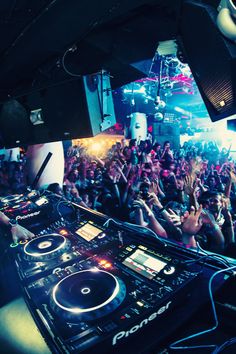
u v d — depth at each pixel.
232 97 1.16
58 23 1.70
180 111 15.95
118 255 1.31
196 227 2.11
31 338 1.03
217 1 1.18
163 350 0.83
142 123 12.05
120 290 0.99
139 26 1.84
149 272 1.10
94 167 7.31
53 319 0.91
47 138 2.30
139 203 2.43
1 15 1.71
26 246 1.53
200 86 1.37
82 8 1.52
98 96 1.94
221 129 15.57
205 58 1.26
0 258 1.63
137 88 11.01
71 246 1.50
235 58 1.07
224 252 3.00
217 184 5.97
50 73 2.30
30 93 2.17
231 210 3.98
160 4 1.57
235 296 0.99
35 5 1.62
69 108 1.96
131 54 2.04
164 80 9.21
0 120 2.60
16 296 1.37
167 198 4.45
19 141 2.59
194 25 1.28
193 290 1.02
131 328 0.83
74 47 1.88
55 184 3.44
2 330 1.12
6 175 5.91
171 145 13.19
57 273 1.22
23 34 1.99
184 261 1.14
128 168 5.93
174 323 0.88
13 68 2.45
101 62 2.11
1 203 2.69
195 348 0.82
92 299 0.95
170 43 1.97
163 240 1.39
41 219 2.06
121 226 1.64
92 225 1.73
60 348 0.78
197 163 4.36
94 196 5.31
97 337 0.79
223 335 0.86
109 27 1.90
